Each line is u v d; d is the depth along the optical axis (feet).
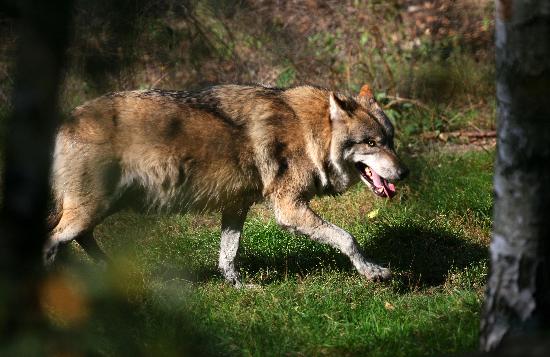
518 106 19.95
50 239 33.24
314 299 33.14
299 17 68.49
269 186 35.86
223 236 36.88
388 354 26.30
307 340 28.12
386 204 46.93
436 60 66.74
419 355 25.75
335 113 36.01
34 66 12.43
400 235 42.27
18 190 12.65
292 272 37.60
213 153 34.32
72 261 33.71
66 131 32.83
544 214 20.22
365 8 70.95
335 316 30.91
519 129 20.03
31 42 12.40
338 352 26.94
